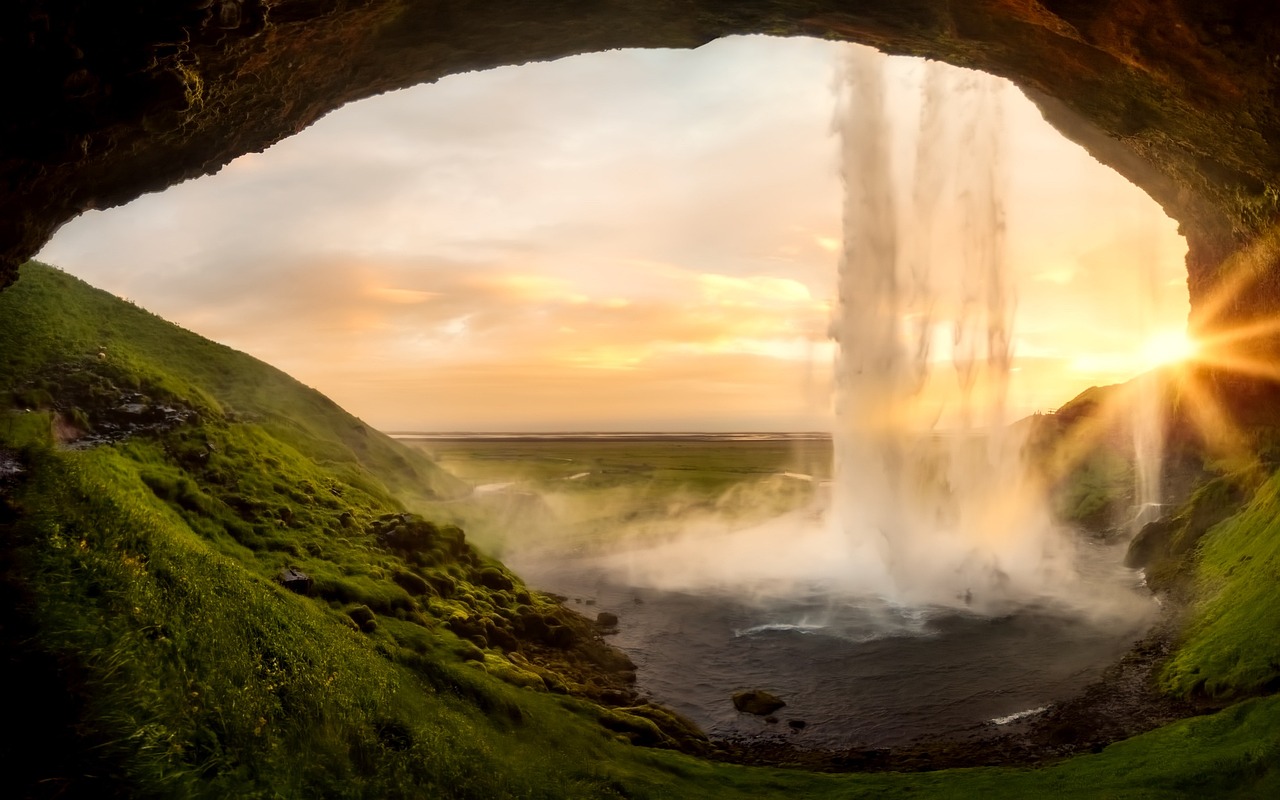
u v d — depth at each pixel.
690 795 24.66
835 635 50.62
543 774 23.69
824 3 28.27
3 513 20.30
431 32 27.11
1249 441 57.50
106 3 16.42
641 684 42.06
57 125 18.50
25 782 11.95
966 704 37.62
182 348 69.56
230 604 23.05
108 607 17.72
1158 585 53.94
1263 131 29.23
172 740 14.70
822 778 28.44
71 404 43.81
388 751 20.53
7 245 22.27
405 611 37.69
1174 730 28.50
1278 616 34.06
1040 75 33.03
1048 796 23.64
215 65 21.73
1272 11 23.09
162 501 36.72
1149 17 25.16
